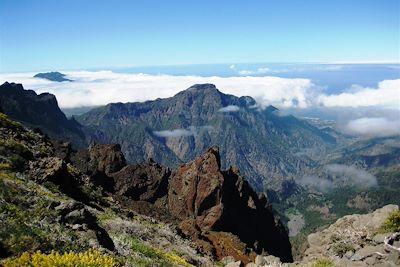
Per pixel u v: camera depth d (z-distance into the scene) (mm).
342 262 28031
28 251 20047
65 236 23719
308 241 40000
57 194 36312
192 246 46812
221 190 86375
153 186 91688
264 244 86938
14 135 49375
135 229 40188
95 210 41938
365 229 35500
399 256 26531
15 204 26562
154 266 28734
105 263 20000
